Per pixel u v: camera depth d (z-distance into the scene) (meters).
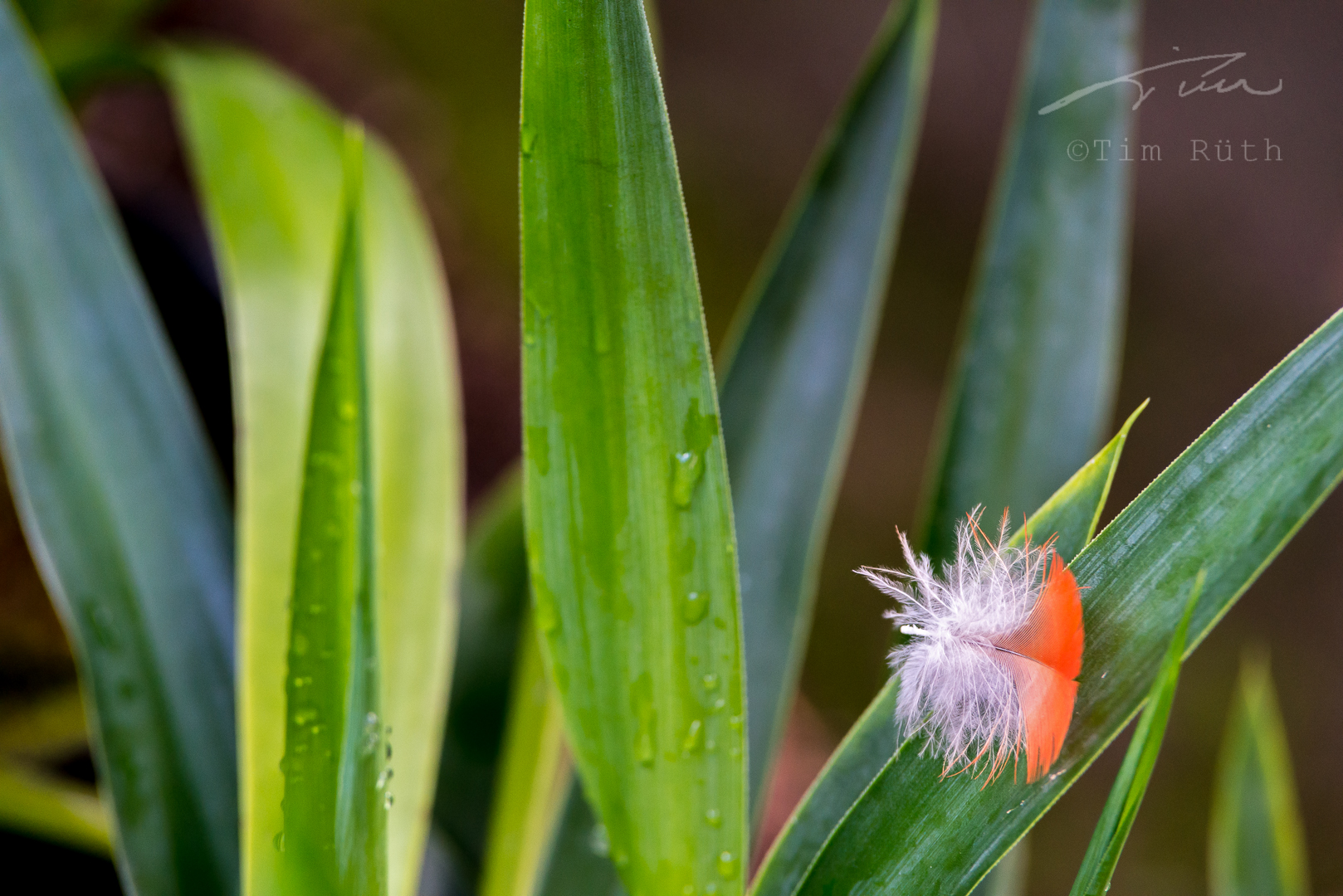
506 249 1.98
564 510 0.66
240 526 0.76
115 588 0.77
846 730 2.07
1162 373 2.37
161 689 0.77
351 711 0.66
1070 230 0.81
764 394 0.87
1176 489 0.65
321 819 0.67
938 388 2.42
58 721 1.23
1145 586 0.65
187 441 0.79
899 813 0.65
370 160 0.92
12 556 1.19
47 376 0.77
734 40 2.56
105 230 0.79
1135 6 0.81
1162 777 2.19
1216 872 1.11
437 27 2.07
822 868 0.65
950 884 0.65
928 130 2.54
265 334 0.79
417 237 0.89
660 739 0.66
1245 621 2.33
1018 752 0.64
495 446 1.79
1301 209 2.40
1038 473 0.79
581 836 0.79
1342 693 2.26
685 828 0.66
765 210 2.41
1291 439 0.64
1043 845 2.10
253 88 0.93
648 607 0.66
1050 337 0.80
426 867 0.98
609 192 0.64
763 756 0.81
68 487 0.77
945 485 0.79
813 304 0.87
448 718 1.03
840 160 0.88
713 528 0.65
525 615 0.94
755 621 0.83
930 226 2.52
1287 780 2.19
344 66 1.86
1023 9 2.61
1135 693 0.65
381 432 0.81
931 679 0.64
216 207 0.84
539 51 0.64
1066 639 0.64
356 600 0.66
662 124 0.64
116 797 0.75
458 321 1.83
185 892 0.75
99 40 1.17
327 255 0.85
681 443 0.65
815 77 2.57
